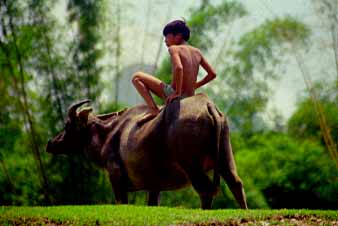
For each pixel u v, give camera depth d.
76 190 45.19
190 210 19.84
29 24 44.91
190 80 20.95
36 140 44.84
